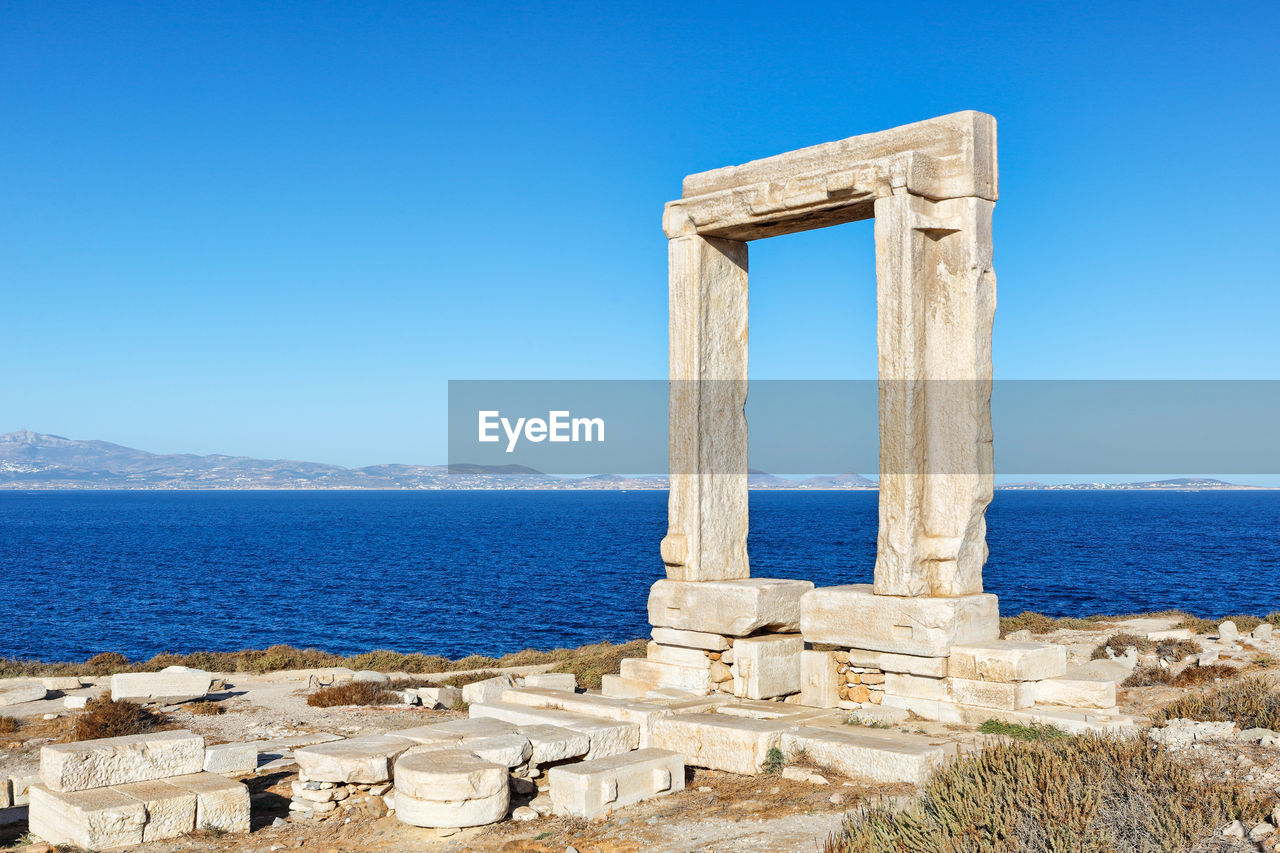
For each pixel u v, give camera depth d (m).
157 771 12.43
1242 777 10.03
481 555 125.69
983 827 8.95
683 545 17.20
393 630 60.91
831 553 110.19
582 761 12.98
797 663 16.53
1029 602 67.06
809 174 15.75
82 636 58.59
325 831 11.78
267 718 19.95
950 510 14.76
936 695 14.12
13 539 163.12
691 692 16.56
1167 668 22.16
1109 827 8.51
